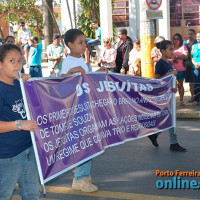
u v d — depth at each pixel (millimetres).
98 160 6793
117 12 22469
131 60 11250
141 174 6004
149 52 10938
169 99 6738
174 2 20828
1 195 3713
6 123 3535
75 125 4680
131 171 6160
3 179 3686
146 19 10883
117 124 5504
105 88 5332
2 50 3625
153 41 10945
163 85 6555
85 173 5348
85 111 4863
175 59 10938
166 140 7957
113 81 5547
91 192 5344
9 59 3615
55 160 4289
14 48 3646
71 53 5199
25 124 3545
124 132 5695
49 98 4262
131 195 5199
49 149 4191
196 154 6926
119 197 5145
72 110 4637
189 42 11336
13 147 3652
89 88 5016
